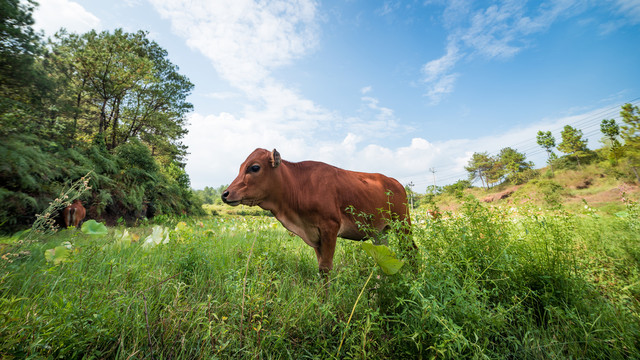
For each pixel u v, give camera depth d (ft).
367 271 7.20
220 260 10.67
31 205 25.64
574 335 5.77
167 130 87.66
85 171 36.29
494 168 257.34
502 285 6.82
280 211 10.22
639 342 5.23
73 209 27.04
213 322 5.05
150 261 9.66
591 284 7.08
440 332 4.78
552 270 7.30
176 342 5.02
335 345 5.55
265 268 7.33
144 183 53.06
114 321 5.04
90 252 7.85
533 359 5.23
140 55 85.56
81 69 61.98
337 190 10.43
